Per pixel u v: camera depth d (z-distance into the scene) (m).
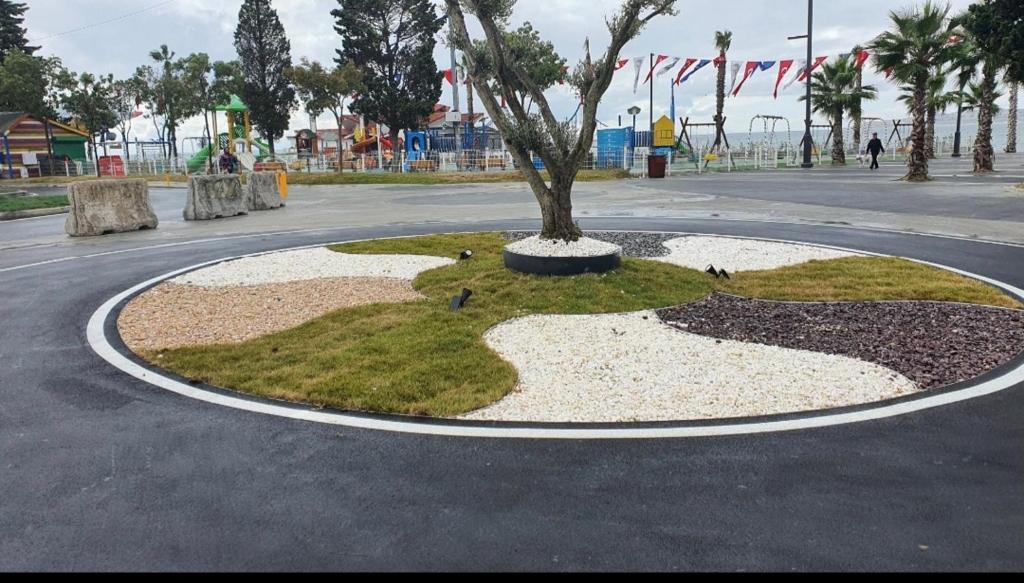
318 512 3.45
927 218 14.27
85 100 47.00
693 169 37.62
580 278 8.27
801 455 3.99
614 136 39.88
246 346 6.25
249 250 12.07
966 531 3.20
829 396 4.89
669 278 8.57
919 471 3.78
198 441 4.30
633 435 4.29
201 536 3.25
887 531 3.21
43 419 4.70
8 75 49.75
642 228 13.91
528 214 17.38
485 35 8.65
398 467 3.91
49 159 48.16
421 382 5.20
